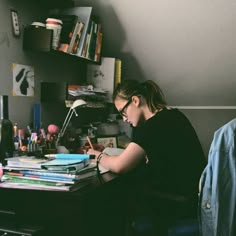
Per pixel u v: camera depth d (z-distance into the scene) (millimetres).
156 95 1735
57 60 2445
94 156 1798
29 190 1354
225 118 3133
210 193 1293
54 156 1575
